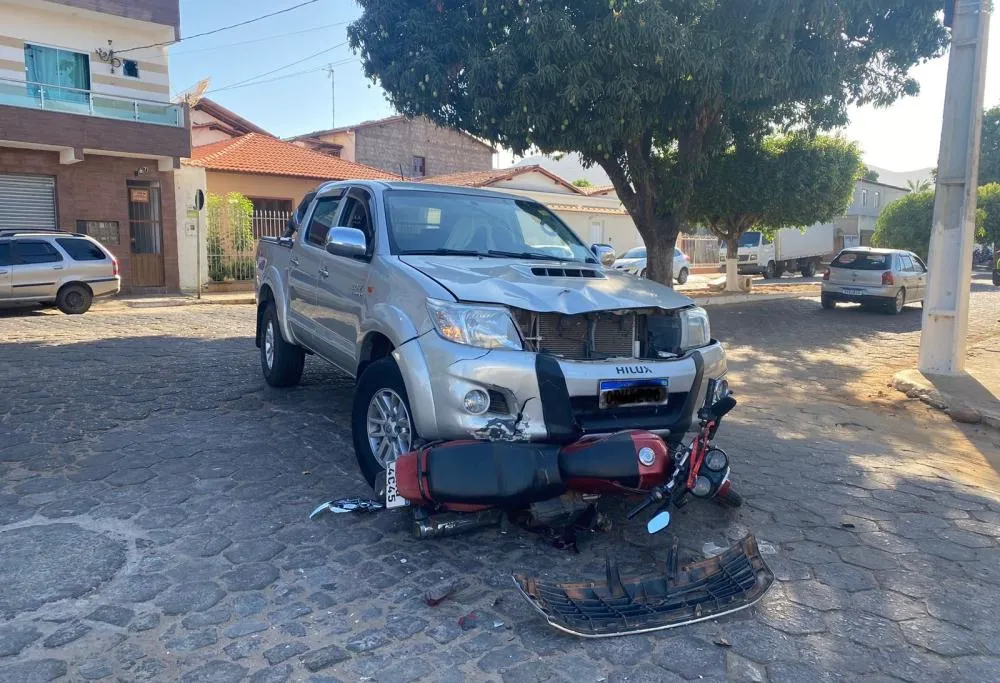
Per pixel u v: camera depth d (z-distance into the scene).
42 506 4.35
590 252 5.80
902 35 12.16
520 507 3.90
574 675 2.91
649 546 4.10
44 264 14.52
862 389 9.52
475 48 11.76
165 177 20.66
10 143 17.55
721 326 15.77
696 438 3.81
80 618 3.19
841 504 4.84
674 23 10.50
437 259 4.77
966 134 9.21
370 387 4.49
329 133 37.44
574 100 10.72
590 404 4.05
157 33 20.70
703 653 3.07
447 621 3.27
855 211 54.03
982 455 6.73
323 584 3.56
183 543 3.94
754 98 12.06
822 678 2.93
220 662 2.93
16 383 7.37
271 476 4.95
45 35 18.98
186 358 8.99
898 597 3.59
